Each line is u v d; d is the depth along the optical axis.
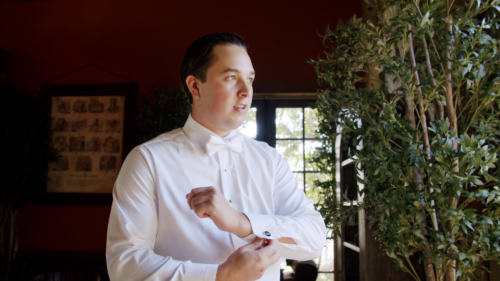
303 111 3.89
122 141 3.92
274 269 0.98
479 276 1.63
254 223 0.87
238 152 1.09
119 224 0.90
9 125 3.60
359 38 1.55
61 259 3.59
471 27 1.34
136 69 4.04
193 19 4.07
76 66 4.08
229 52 1.00
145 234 0.93
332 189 3.17
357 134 1.57
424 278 1.83
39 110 3.77
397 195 1.38
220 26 4.03
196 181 1.02
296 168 3.81
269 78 3.90
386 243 1.45
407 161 1.38
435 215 1.45
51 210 3.87
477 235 1.28
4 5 4.19
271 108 3.92
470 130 1.65
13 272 3.49
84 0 4.17
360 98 1.55
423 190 1.39
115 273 0.86
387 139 1.43
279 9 4.00
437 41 1.61
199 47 1.03
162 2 4.11
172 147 1.04
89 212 3.85
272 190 1.11
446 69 1.43
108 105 3.97
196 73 1.04
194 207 0.82
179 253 0.96
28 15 4.18
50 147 3.88
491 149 1.43
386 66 1.46
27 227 3.86
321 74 1.71
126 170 0.97
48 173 3.90
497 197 1.27
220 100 1.00
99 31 4.12
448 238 1.27
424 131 1.47
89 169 3.89
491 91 1.35
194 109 1.09
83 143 3.93
